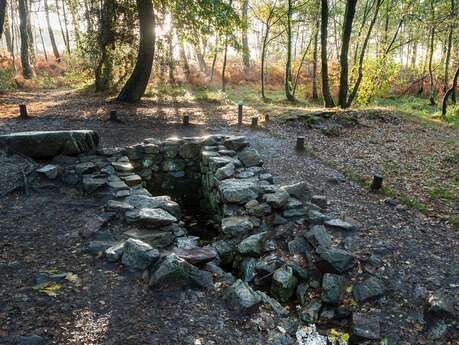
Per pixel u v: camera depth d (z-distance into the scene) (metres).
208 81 28.80
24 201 7.34
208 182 10.67
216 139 11.90
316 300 5.73
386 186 9.51
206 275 5.42
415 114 20.69
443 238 6.96
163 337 4.16
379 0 20.98
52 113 15.45
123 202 7.50
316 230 6.86
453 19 23.83
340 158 11.95
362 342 4.80
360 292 5.58
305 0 27.78
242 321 4.65
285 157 11.71
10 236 6.03
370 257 6.24
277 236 7.17
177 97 21.58
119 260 5.54
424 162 11.72
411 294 5.51
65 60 36.09
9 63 30.80
